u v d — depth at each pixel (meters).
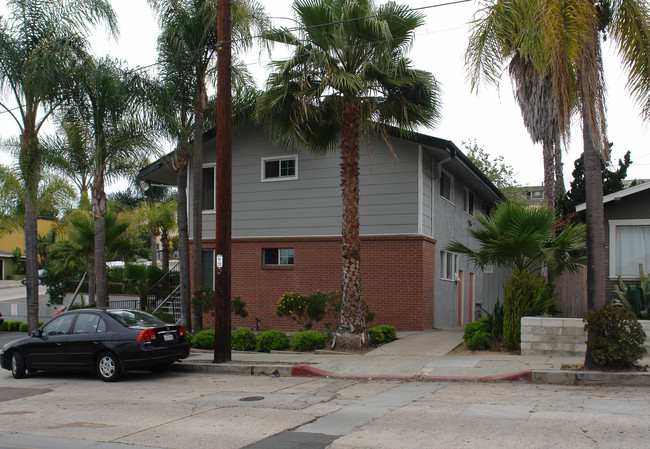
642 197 14.78
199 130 17.78
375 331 15.01
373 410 8.18
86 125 16.92
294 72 13.93
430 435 6.66
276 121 15.41
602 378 9.80
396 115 14.61
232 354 14.70
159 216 29.78
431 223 18.81
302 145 17.59
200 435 7.05
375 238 18.19
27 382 12.30
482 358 12.24
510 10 9.99
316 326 18.91
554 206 21.31
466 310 23.38
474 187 24.59
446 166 20.48
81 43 17.14
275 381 11.28
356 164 14.39
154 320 12.77
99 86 16.55
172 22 17.16
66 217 25.45
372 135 18.44
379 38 13.35
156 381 11.80
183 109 17.70
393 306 17.83
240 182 20.52
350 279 14.41
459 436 6.58
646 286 13.15
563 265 14.28
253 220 20.22
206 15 17.02
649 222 14.62
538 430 6.73
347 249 14.40
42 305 32.94
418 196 17.89
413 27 13.48
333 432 6.98
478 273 25.67
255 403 8.99
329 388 10.24
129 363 11.59
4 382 12.43
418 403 8.59
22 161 16.80
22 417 8.61
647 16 9.92
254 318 19.91
